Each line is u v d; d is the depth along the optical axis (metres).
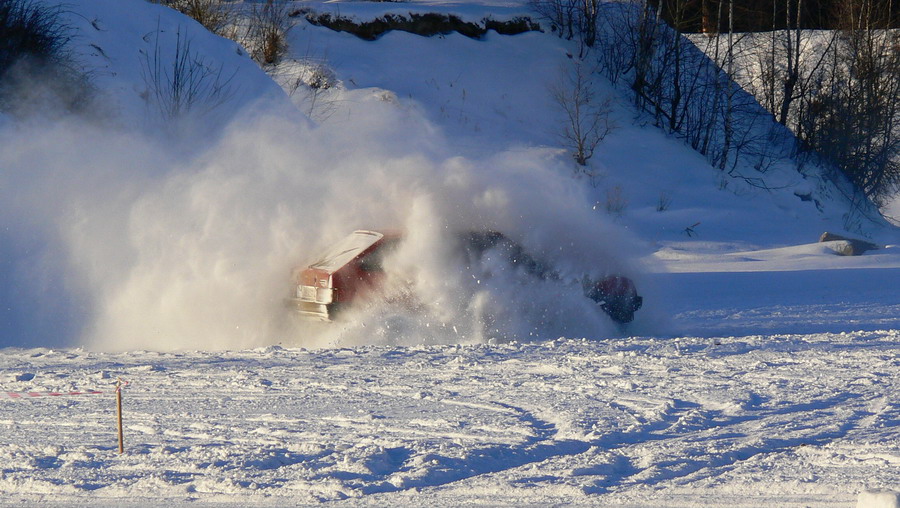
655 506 10.20
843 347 21.31
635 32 106.88
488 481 11.30
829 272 47.78
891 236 88.38
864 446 12.33
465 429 14.00
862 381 16.84
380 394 16.91
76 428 14.84
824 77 104.50
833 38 103.50
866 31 101.56
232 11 91.69
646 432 13.70
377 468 11.94
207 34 60.94
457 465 11.97
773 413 14.63
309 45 94.56
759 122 105.81
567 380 17.66
